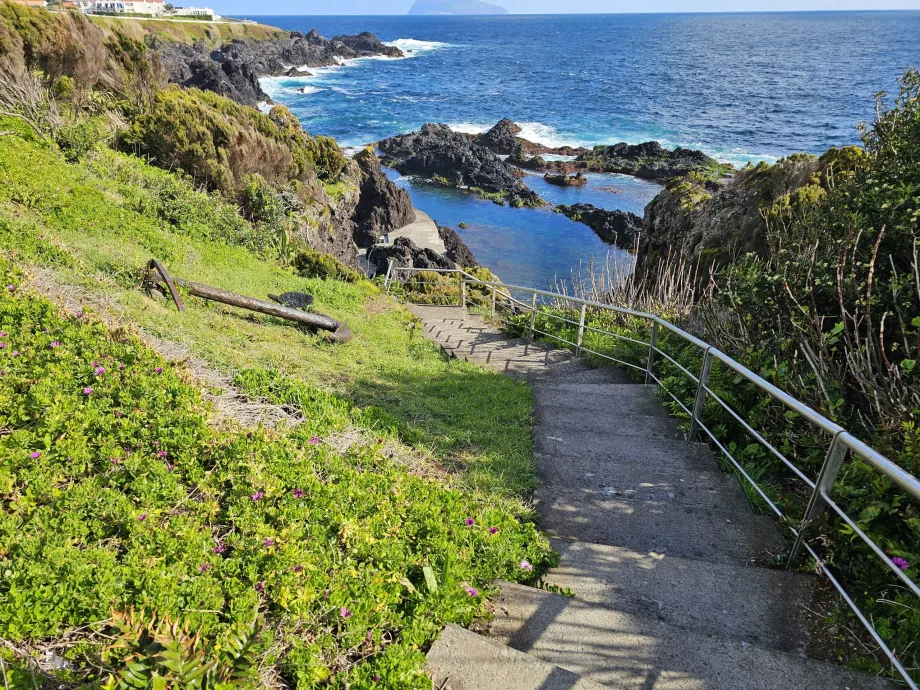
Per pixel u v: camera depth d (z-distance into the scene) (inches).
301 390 207.8
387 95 2753.4
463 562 129.5
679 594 129.4
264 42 3644.2
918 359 141.3
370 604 108.7
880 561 122.0
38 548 104.6
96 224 365.4
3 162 374.0
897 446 140.3
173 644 84.3
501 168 1473.9
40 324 194.1
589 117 2153.1
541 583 133.9
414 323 423.8
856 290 172.6
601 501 171.6
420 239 1043.3
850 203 199.3
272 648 97.7
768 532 153.0
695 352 258.7
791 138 1740.9
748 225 402.0
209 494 131.9
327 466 157.2
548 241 1088.2
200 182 584.7
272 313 315.9
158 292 292.0
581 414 239.0
